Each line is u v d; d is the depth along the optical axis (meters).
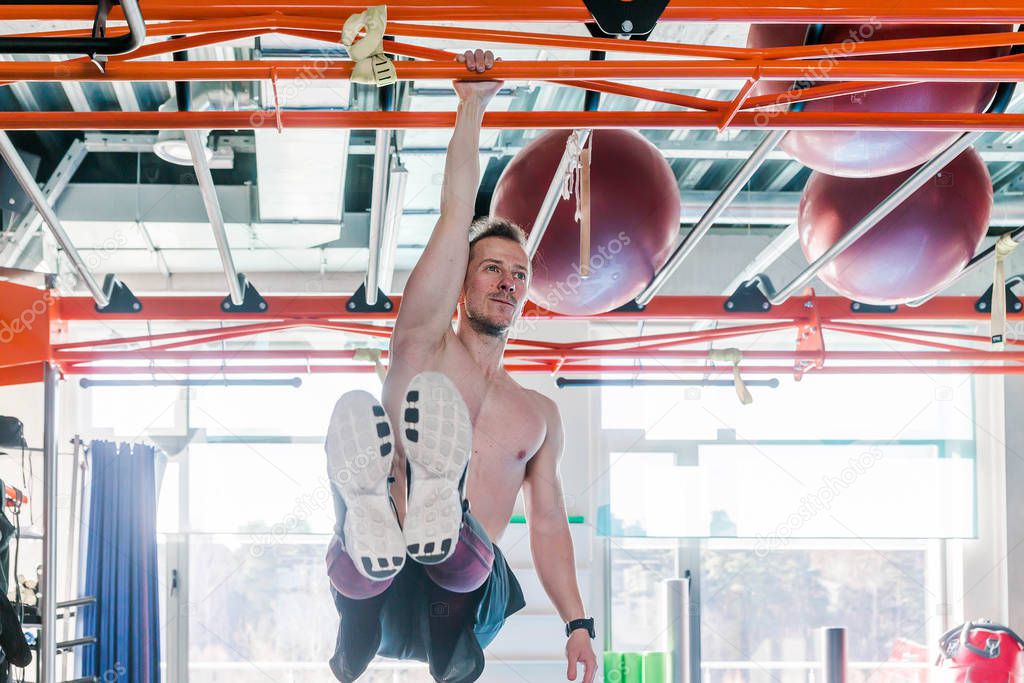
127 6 1.87
